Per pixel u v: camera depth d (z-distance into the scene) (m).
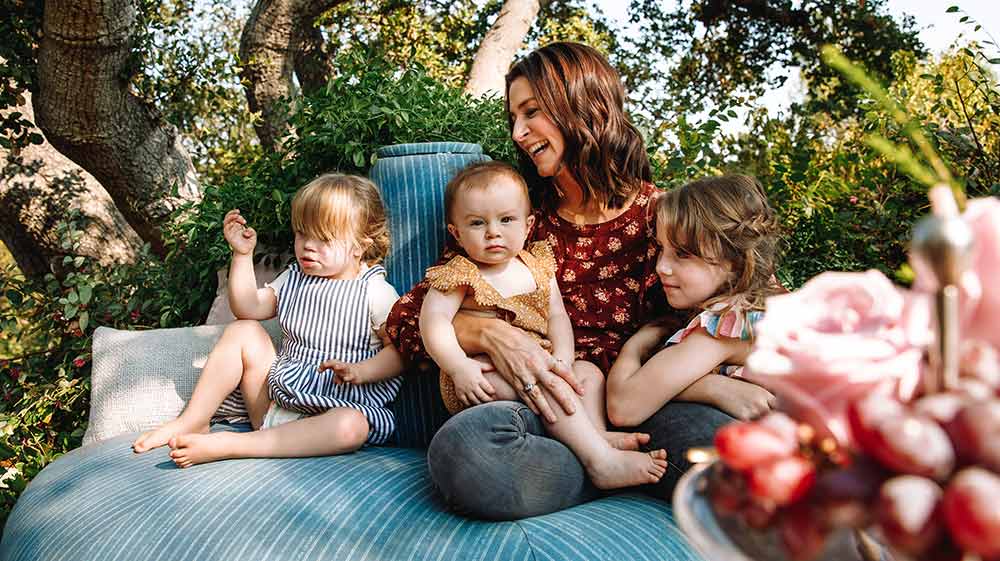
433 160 2.55
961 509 0.58
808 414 0.70
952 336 0.66
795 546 0.67
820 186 3.49
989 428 0.60
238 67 4.98
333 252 2.34
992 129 3.21
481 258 2.11
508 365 1.89
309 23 6.58
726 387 1.77
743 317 1.80
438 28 7.86
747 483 0.69
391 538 1.53
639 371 1.86
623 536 1.50
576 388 1.89
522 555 1.45
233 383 2.25
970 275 0.68
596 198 2.18
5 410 3.52
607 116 2.15
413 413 2.27
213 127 6.35
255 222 3.00
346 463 1.89
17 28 4.01
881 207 3.21
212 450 1.91
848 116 7.71
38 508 1.92
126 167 4.68
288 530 1.55
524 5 6.87
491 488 1.58
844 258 3.27
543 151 2.18
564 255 2.24
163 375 2.42
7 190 4.55
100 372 2.46
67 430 3.38
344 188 2.35
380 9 7.54
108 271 4.00
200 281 3.40
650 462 1.73
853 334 0.71
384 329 2.26
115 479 1.91
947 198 0.70
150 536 1.61
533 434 1.77
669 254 1.94
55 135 4.39
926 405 0.66
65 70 4.06
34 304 3.77
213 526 1.58
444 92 3.18
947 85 3.26
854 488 0.65
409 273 2.45
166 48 4.61
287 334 2.37
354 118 2.92
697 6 9.41
